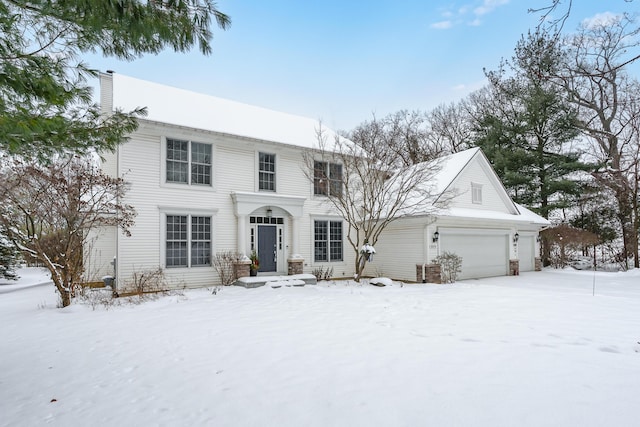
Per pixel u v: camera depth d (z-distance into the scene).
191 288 12.32
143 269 11.55
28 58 3.57
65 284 9.48
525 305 8.72
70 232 9.45
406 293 11.05
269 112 17.25
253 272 13.45
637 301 9.23
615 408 3.35
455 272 14.08
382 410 3.38
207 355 5.16
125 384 4.18
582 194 21.16
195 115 13.53
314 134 16.45
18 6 3.37
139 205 11.62
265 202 13.73
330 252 15.82
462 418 3.20
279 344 5.62
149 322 7.31
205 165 13.03
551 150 22.28
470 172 15.91
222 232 13.19
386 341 5.73
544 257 21.33
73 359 5.12
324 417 3.27
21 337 6.38
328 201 15.10
